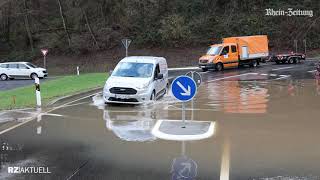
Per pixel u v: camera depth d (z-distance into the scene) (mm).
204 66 36594
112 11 59750
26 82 33500
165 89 20172
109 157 8555
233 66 38062
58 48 58031
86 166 7922
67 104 16938
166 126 11359
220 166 7875
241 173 7438
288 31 55781
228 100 17797
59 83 27094
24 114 14367
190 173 7438
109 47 57281
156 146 9477
